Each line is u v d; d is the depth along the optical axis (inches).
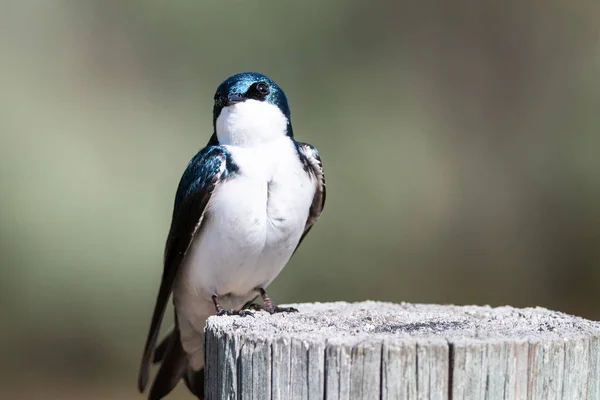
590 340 171.6
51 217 474.9
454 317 213.3
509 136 567.5
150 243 476.7
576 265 555.8
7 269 480.4
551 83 571.8
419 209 508.4
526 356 163.8
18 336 505.7
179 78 514.3
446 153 535.5
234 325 191.3
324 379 163.3
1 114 486.6
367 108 515.2
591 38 570.9
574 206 557.0
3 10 511.5
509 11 570.6
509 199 555.8
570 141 562.6
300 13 514.3
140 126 499.2
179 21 514.9
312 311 234.8
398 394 160.7
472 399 161.3
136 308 491.2
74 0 522.6
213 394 186.5
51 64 512.4
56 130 489.7
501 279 547.2
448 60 563.8
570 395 168.2
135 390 513.3
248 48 512.4
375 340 163.6
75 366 515.8
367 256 490.3
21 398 510.0
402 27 549.6
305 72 511.8
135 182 483.5
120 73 516.1
